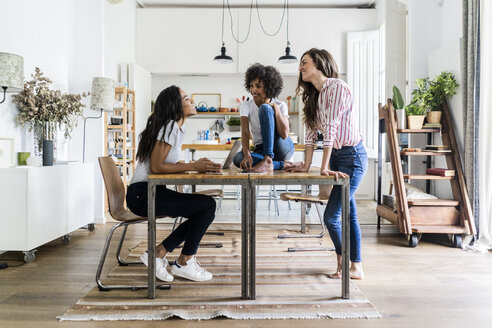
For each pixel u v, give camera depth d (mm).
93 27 4379
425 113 3820
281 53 7004
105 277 2479
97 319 1845
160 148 2160
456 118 3643
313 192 6434
